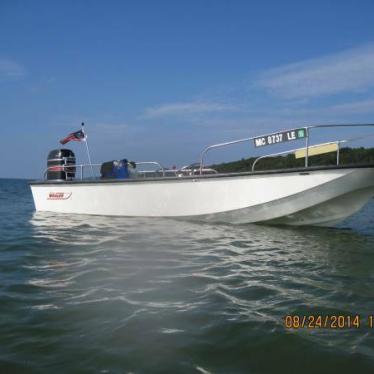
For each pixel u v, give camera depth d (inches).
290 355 94.5
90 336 104.6
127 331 107.5
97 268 177.9
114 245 236.2
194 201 326.3
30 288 147.1
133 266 182.4
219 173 312.7
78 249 224.7
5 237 271.0
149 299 134.1
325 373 86.8
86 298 135.0
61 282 155.1
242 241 253.3
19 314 120.4
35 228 313.7
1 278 161.8
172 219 343.3
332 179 278.8
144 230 293.4
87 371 87.1
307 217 311.7
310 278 163.9
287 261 196.5
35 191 430.9
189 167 337.4
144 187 347.9
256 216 313.3
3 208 587.8
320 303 131.6
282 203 298.7
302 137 287.7
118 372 86.6
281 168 291.9
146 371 86.8
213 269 177.8
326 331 108.1
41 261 194.1
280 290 146.3
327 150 285.0
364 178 272.4
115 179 362.3
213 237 266.2
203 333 106.3
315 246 239.6
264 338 103.3
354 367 89.2
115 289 145.7
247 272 173.3
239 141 312.0
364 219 409.4
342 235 286.5
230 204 311.6
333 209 301.9
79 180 387.9
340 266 186.5
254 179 302.0
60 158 410.0
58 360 92.0
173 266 182.9
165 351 96.0
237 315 119.5
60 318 117.0
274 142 300.0
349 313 122.3
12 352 96.3
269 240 258.7
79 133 394.6
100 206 376.5
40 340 102.5
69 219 361.4
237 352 95.8
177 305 128.2
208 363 90.7
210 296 137.9
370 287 151.2
